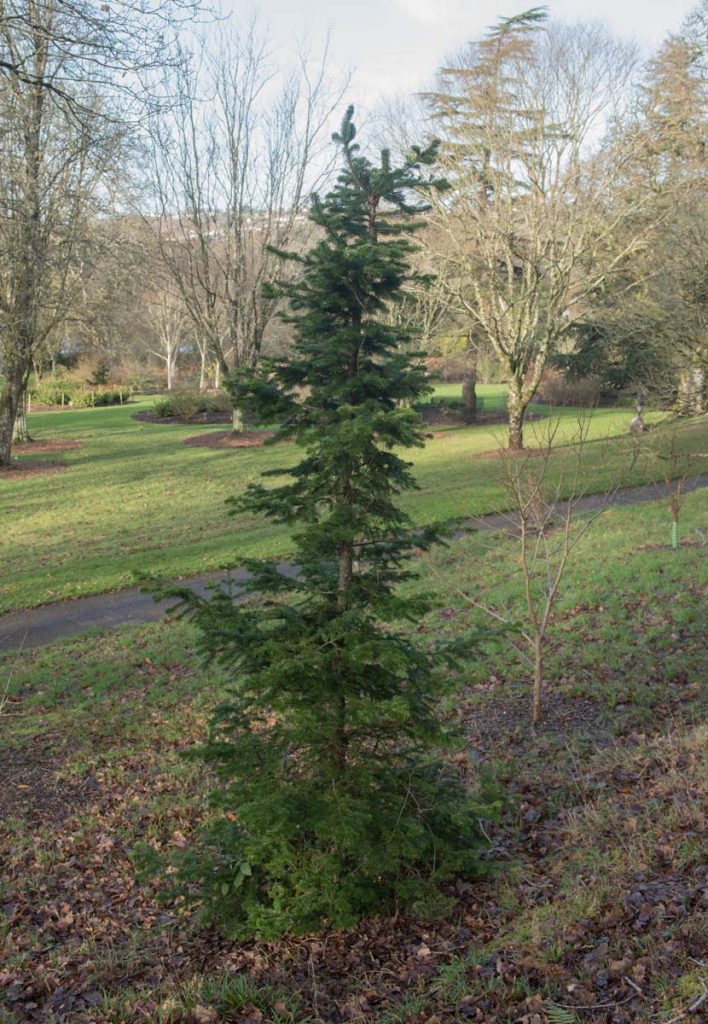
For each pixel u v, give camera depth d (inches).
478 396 1882.4
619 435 1071.0
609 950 166.2
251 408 206.1
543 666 394.0
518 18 997.2
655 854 200.8
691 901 176.2
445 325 1347.2
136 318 1969.7
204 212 1275.8
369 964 187.9
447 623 472.7
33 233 900.0
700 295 787.4
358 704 179.9
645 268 953.5
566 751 304.0
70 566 683.4
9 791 337.1
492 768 283.1
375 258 195.8
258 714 209.2
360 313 207.9
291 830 176.2
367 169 213.8
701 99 946.7
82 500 965.8
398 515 198.2
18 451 1379.2
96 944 226.8
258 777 193.3
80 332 1252.5
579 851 215.9
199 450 1328.7
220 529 794.8
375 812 190.5
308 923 189.8
